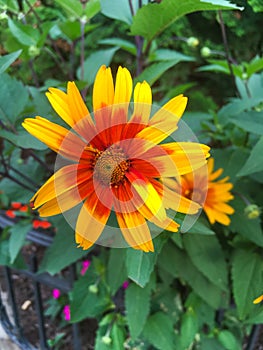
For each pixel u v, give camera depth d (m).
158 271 0.24
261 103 0.24
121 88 0.12
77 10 0.22
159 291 0.25
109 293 0.25
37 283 0.28
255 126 0.20
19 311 0.34
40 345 0.31
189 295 0.25
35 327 0.33
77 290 0.25
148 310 0.23
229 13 0.27
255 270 0.21
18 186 0.25
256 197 0.23
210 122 0.27
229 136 0.24
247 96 0.25
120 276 0.22
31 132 0.12
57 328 0.33
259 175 0.22
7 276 0.29
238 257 0.22
